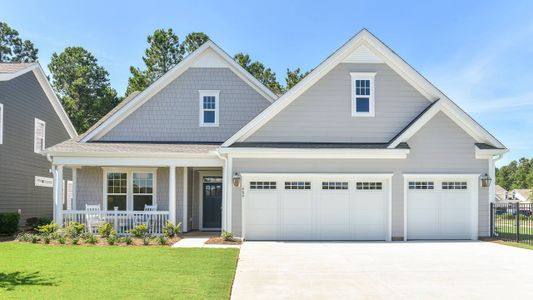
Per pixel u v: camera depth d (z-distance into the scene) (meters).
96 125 21.52
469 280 10.35
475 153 18.31
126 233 18.23
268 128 18.31
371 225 18.06
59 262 11.82
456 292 9.22
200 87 20.98
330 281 10.20
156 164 18.31
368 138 18.58
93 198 20.39
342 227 18.00
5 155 21.20
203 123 20.86
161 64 43.72
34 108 24.38
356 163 18.03
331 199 18.05
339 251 14.86
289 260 12.99
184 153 18.22
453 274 11.02
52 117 26.70
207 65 21.05
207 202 21.80
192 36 44.16
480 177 18.28
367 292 9.19
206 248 15.02
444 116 18.31
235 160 17.86
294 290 9.33
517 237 17.23
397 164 18.12
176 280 9.78
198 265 11.62
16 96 22.34
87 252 13.62
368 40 18.59
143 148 18.92
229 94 21.00
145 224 17.69
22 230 21.00
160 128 20.72
